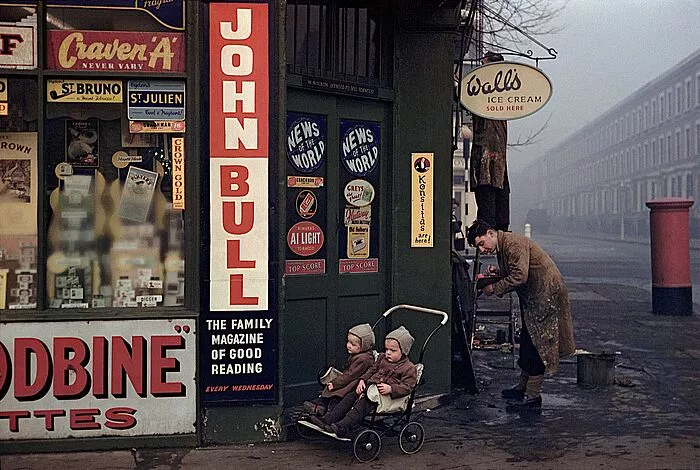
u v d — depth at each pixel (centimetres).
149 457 641
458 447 679
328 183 764
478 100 873
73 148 666
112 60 664
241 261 669
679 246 1506
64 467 617
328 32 762
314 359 756
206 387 667
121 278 672
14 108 659
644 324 1391
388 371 659
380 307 805
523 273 805
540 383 826
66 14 659
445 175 808
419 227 807
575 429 737
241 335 670
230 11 664
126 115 668
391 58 802
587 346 1173
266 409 676
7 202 660
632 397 866
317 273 757
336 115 769
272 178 672
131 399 659
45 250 662
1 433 647
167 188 672
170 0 666
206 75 665
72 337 652
